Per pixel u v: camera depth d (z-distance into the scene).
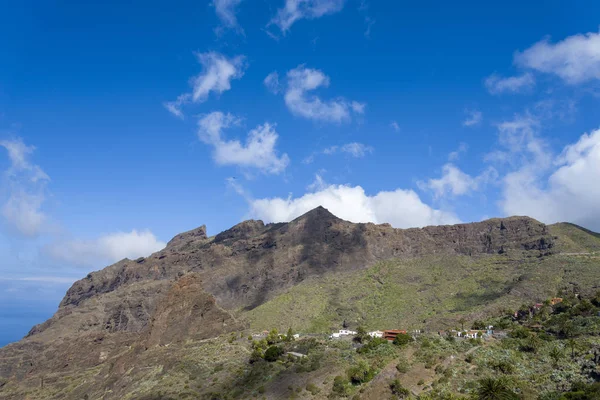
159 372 165.00
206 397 130.38
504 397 91.00
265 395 121.06
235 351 162.88
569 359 105.75
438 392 99.00
